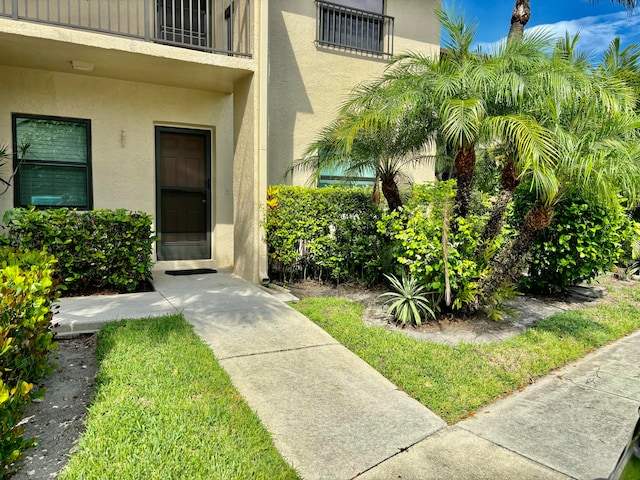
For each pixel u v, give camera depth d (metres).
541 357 4.45
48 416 2.92
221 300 5.71
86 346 4.16
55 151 6.69
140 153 7.19
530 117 4.61
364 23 8.91
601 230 6.42
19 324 2.69
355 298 6.32
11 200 6.39
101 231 5.84
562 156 4.39
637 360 4.64
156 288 6.29
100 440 2.59
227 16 7.69
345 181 8.14
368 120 5.33
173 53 5.89
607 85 5.00
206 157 7.84
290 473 2.51
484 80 4.69
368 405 3.37
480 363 4.17
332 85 8.57
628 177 4.45
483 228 5.50
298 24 8.18
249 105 6.59
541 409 3.52
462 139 4.87
